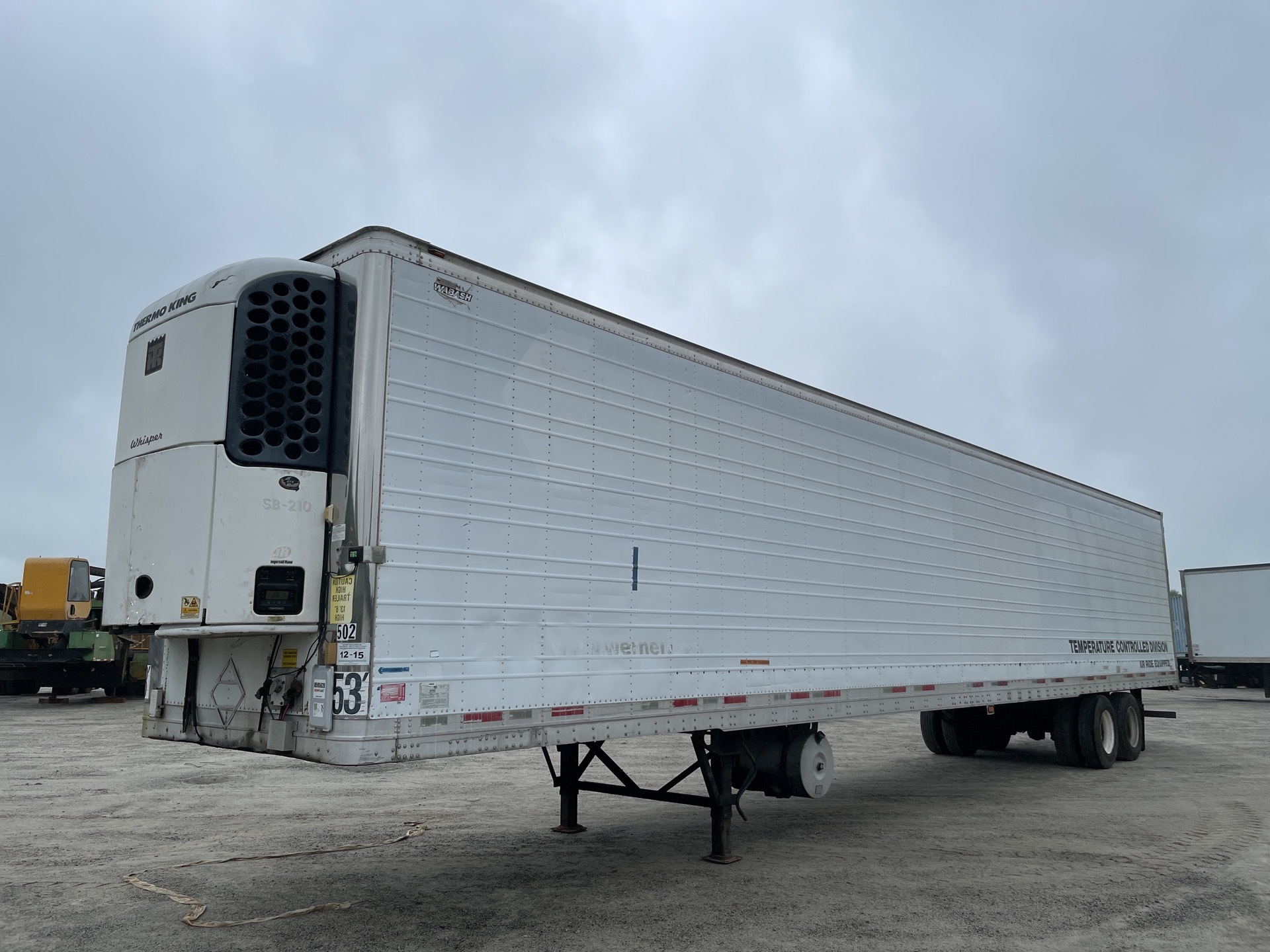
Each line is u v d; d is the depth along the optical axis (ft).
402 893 17.92
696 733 20.06
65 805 27.76
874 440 25.76
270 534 13.88
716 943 15.08
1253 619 80.59
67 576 62.90
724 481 20.39
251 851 21.59
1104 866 20.52
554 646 15.97
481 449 15.25
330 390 14.71
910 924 16.20
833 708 22.61
